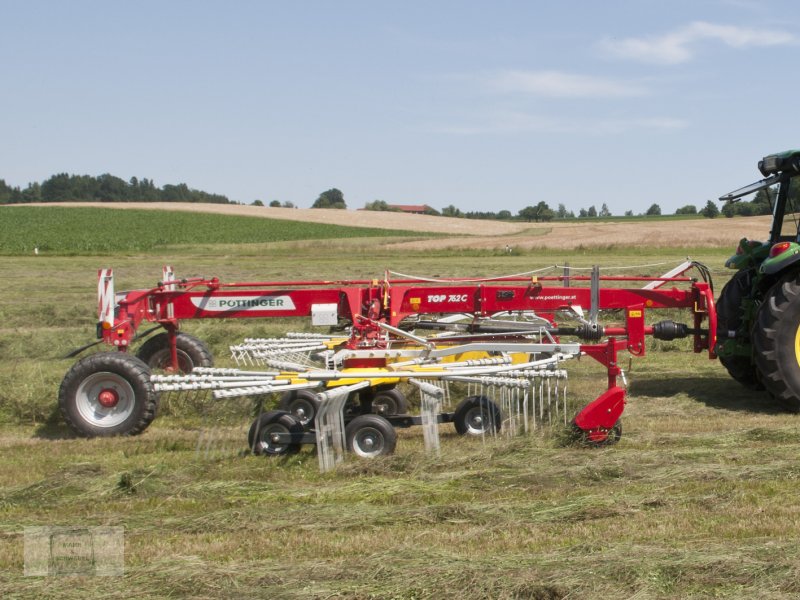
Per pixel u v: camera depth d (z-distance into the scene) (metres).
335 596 3.98
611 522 5.02
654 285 10.34
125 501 5.67
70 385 7.77
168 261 34.78
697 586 4.02
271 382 6.98
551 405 7.83
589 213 158.25
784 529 4.80
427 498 5.59
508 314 10.30
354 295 8.43
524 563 4.31
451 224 75.69
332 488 5.85
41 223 64.69
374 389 8.41
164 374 8.88
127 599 4.06
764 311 8.17
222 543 4.80
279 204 154.25
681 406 8.54
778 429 7.04
